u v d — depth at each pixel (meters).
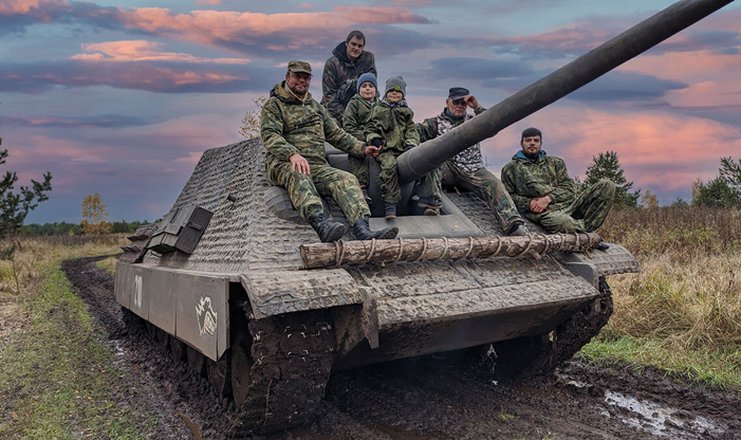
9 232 24.06
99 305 12.16
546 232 6.31
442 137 5.12
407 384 6.16
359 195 5.13
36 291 14.59
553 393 5.95
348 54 8.18
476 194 6.45
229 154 6.64
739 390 5.96
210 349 4.62
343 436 4.80
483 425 5.08
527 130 6.57
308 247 4.50
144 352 7.89
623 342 7.59
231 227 5.30
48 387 6.46
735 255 11.53
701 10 3.68
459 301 4.75
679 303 8.09
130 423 5.34
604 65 4.13
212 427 5.08
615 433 4.90
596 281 5.62
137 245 8.37
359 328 4.35
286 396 4.44
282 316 4.35
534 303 5.05
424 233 5.44
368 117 6.22
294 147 5.14
